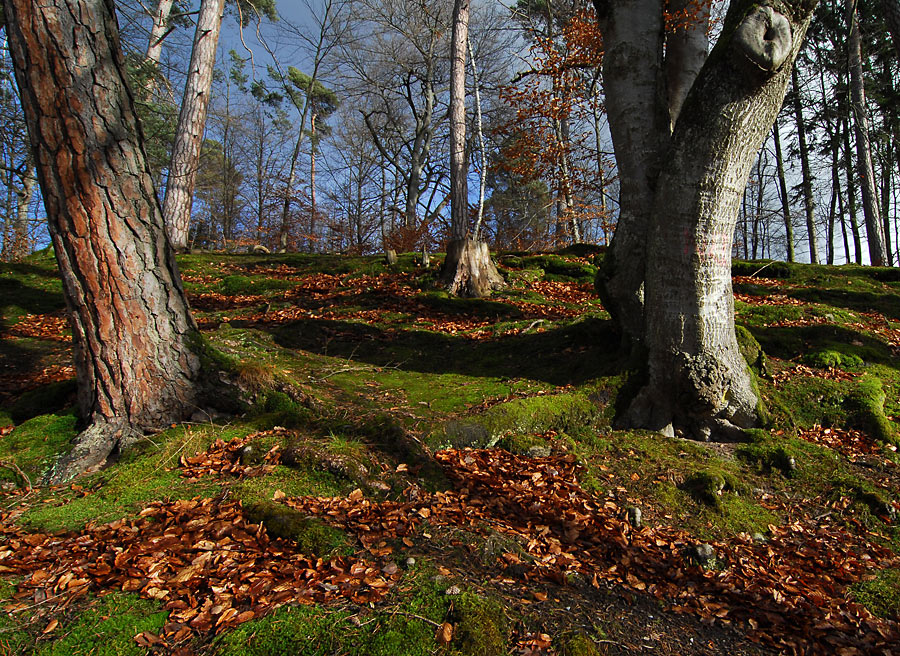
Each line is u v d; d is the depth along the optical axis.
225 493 3.32
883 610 2.92
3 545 2.76
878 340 6.82
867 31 16.61
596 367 5.32
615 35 5.14
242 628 2.18
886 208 19.44
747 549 3.42
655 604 2.80
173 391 4.16
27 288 9.61
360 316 8.37
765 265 11.63
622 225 5.21
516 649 2.22
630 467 4.12
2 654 2.00
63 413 4.32
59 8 3.57
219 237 30.83
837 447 4.59
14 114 12.78
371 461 3.69
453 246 9.84
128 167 3.91
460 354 6.64
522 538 3.13
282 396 4.36
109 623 2.19
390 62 24.55
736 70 3.86
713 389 4.45
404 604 2.37
